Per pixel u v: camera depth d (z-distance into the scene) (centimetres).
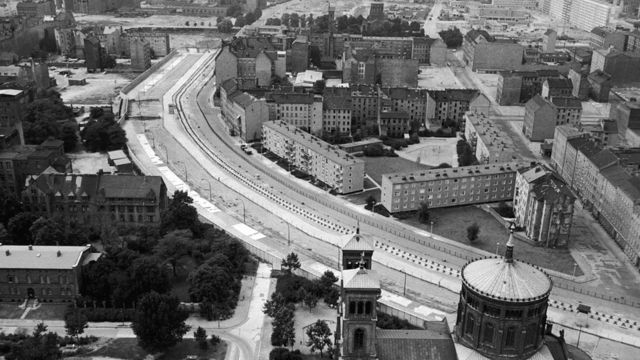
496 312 15550
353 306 15562
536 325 15800
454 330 16912
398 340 16325
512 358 15812
